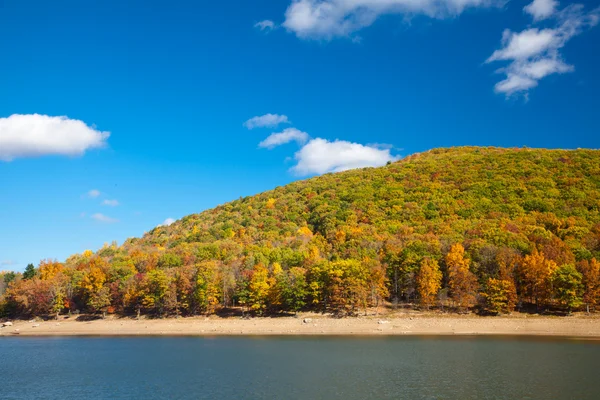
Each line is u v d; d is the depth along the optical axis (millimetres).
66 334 146375
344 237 188125
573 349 99875
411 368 85438
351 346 109312
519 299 139375
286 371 86125
